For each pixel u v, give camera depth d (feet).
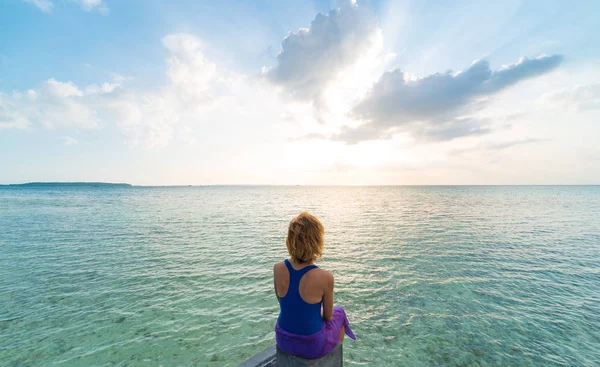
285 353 8.93
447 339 22.03
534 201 194.70
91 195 325.83
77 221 88.74
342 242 56.95
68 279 35.19
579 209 129.80
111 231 70.38
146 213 114.93
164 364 18.80
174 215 107.65
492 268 39.75
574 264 41.63
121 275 36.60
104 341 21.49
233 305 27.76
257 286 32.83
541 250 50.06
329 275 8.63
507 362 19.26
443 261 43.21
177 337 22.08
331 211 124.67
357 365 18.76
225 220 92.84
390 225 79.87
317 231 8.67
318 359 8.73
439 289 32.17
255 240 59.36
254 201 211.41
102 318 25.12
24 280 34.78
